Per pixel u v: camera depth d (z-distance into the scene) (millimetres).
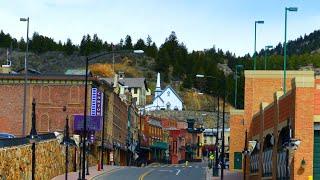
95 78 91562
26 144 50375
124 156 126938
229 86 191375
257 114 56062
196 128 181625
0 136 68750
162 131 162625
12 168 45062
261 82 64562
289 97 38000
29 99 91312
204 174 77188
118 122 115875
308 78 35781
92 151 91062
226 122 177500
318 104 35969
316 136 36156
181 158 170625
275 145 43156
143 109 165375
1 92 91812
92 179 63125
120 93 126562
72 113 91188
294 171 35594
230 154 79750
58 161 64688
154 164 144875
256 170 54719
